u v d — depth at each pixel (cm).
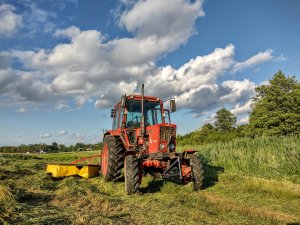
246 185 766
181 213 507
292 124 2838
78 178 937
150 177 862
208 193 724
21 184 775
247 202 627
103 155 948
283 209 571
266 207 586
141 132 794
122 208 547
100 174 981
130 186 679
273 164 984
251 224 464
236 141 1302
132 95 883
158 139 759
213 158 1188
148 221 461
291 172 906
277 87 2989
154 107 898
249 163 1029
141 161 722
